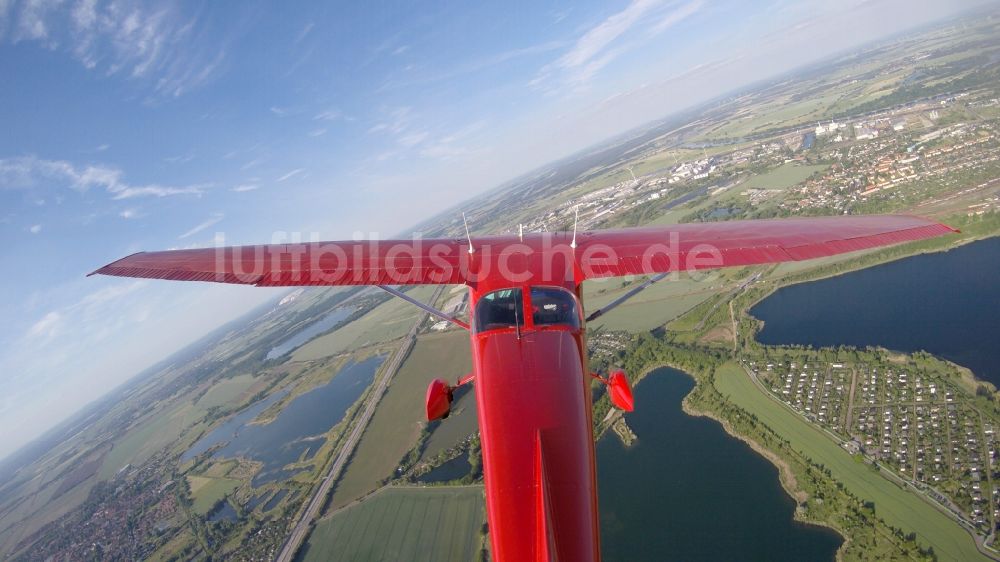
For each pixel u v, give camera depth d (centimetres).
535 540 764
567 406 909
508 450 857
